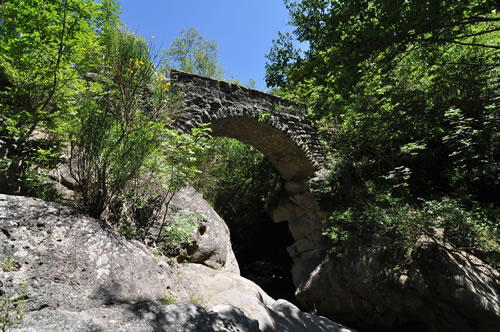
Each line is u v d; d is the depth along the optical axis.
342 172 8.84
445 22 3.20
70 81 4.00
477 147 6.22
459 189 6.48
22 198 2.72
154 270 2.88
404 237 6.71
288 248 10.71
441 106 5.31
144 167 3.58
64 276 2.23
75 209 3.00
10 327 1.69
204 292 3.24
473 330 5.70
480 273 5.88
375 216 6.91
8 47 3.70
